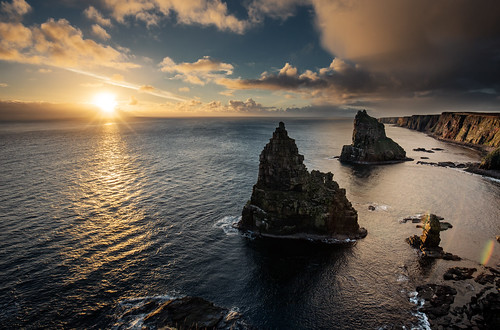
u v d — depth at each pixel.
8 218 68.69
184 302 43.81
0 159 134.62
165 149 184.12
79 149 172.25
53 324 38.72
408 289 49.69
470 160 174.38
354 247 63.84
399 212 85.06
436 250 62.03
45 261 52.41
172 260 55.56
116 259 54.59
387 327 41.00
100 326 38.88
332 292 48.31
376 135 171.38
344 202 70.81
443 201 95.31
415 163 163.00
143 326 38.97
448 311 43.97
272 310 43.75
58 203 79.31
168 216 75.00
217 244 62.94
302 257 59.06
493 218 81.06
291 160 73.31
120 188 94.94
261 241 65.25
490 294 46.38
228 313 42.66
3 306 41.16
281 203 69.00
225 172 122.00
